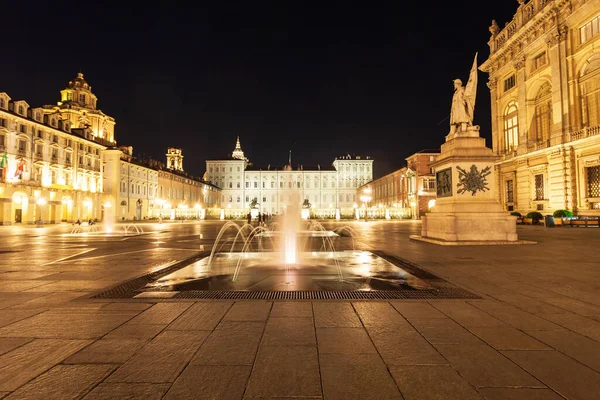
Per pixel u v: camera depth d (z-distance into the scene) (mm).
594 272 8352
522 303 5594
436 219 16766
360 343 3918
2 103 47781
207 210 97125
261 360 3479
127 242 18922
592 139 29984
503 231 15273
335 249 13875
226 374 3186
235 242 18234
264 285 6992
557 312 5102
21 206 50969
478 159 15586
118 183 70500
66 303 5633
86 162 64750
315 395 2832
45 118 56781
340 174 135875
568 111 32812
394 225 43312
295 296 6066
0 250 14648
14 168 49219
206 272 8594
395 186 86000
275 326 4488
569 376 3150
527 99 38500
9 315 4973
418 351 3699
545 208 35406
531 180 37625
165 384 3002
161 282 7336
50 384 3010
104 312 5113
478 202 15531
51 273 8562
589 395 2826
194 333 4234
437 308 5316
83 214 63938
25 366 3355
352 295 6133
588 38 31391
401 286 6867
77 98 78688
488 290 6496
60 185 56406
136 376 3150
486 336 4137
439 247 14305
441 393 2861
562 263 9766
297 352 3670
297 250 13531
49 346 3838
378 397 2801
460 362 3438
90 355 3602
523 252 12352
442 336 4133
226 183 135750
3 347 3812
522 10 38938
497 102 44438
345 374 3189
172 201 94062
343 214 92312
